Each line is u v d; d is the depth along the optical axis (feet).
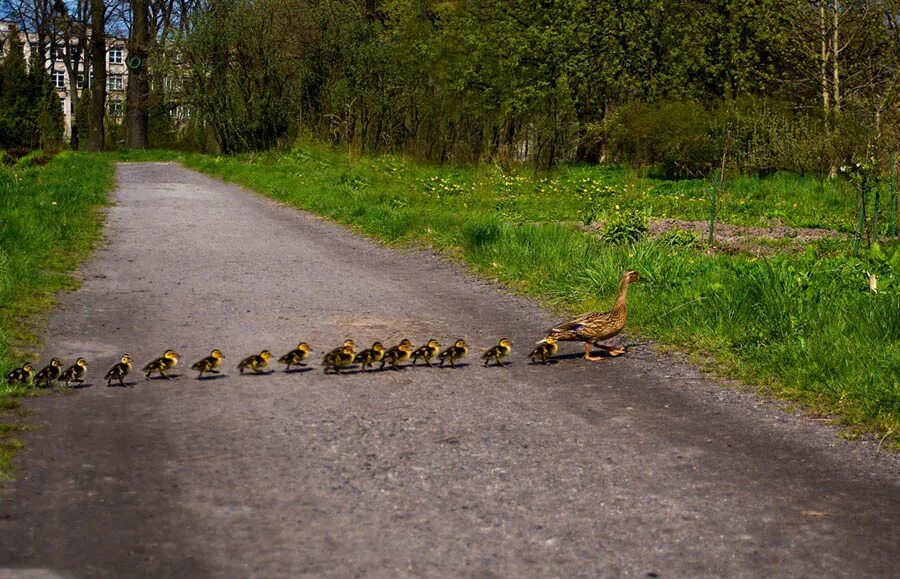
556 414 32.42
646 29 173.68
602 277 52.49
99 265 61.21
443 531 22.93
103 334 42.86
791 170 131.03
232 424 30.71
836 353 36.52
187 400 33.35
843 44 146.20
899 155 84.02
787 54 155.74
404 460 27.66
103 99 232.94
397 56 173.88
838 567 21.47
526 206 97.81
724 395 34.76
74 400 33.04
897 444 29.53
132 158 185.57
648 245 58.49
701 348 40.55
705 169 139.03
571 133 160.97
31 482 25.40
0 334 39.63
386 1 194.90
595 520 23.75
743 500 25.23
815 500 25.31
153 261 63.77
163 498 24.59
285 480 25.96
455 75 172.45
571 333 39.24
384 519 23.57
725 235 79.05
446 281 59.11
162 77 191.31
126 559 21.18
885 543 22.74
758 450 29.12
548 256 60.03
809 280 47.73
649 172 148.97
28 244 61.93
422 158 165.17
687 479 26.63
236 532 22.68
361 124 167.02
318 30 169.89
